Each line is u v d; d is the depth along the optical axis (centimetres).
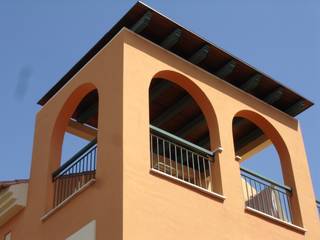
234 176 1295
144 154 1149
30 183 1382
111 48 1298
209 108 1361
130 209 1065
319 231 1388
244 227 1233
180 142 1296
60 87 1473
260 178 1392
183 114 1545
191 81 1349
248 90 1496
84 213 1148
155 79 1455
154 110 1545
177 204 1144
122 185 1082
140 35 1334
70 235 1159
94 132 1530
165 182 1151
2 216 1411
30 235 1290
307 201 1421
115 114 1186
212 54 1408
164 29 1341
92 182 1153
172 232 1104
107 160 1148
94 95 1463
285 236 1302
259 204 1402
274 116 1508
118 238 1032
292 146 1491
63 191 1308
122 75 1221
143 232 1060
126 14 1307
